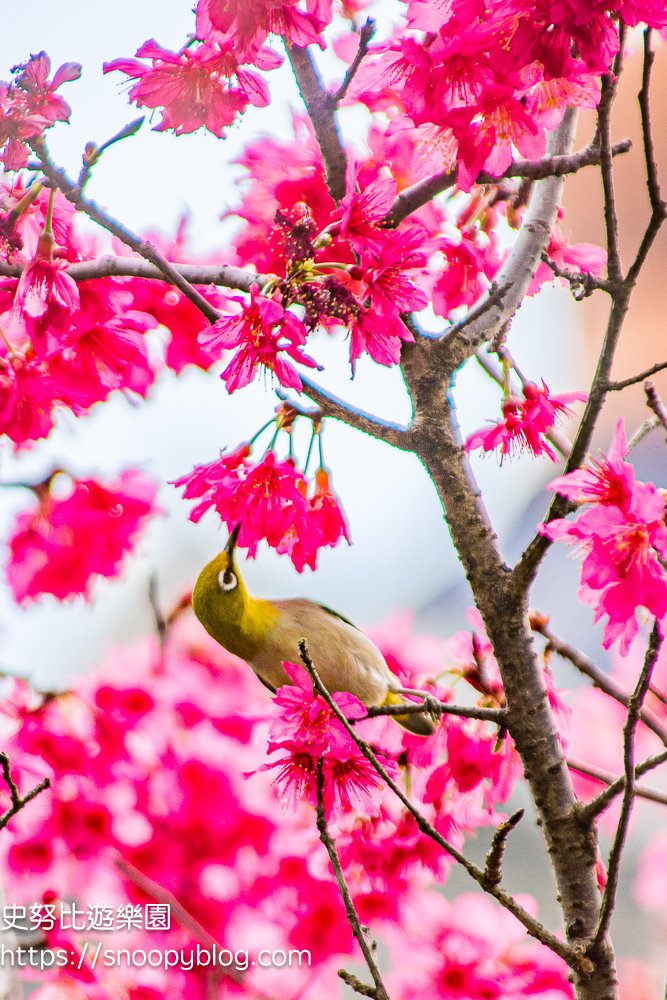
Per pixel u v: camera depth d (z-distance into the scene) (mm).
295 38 4453
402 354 4871
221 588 5301
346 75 4555
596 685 5516
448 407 4891
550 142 5449
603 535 3852
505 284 4816
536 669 4609
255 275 4992
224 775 5547
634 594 3764
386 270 4508
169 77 4625
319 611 5625
